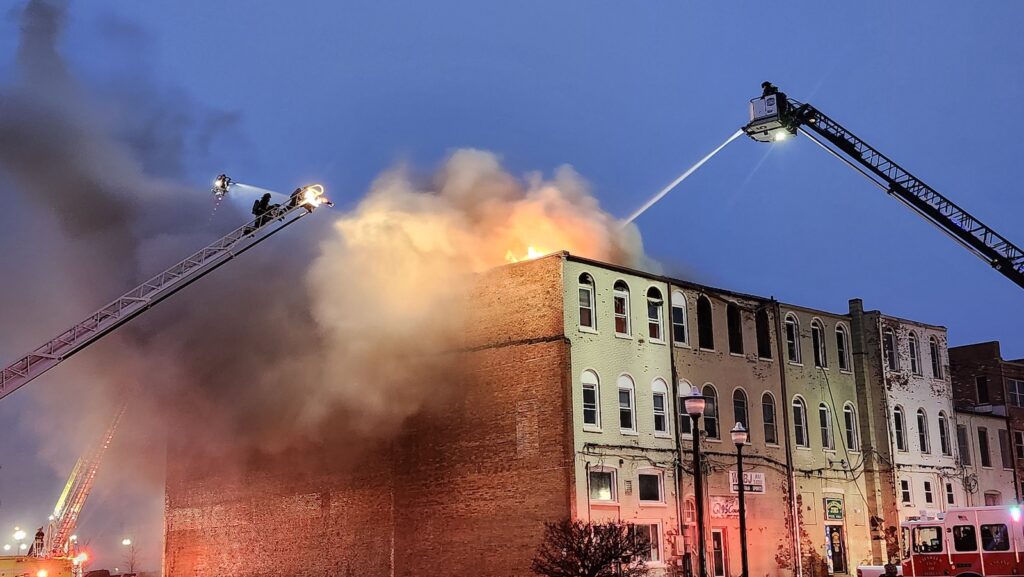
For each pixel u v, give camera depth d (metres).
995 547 28.42
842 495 42.53
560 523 30.45
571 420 32.91
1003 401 52.84
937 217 33.47
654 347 36.44
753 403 39.62
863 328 45.28
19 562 29.02
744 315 40.44
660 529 34.72
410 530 36.47
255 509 43.28
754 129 35.50
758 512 38.56
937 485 46.19
